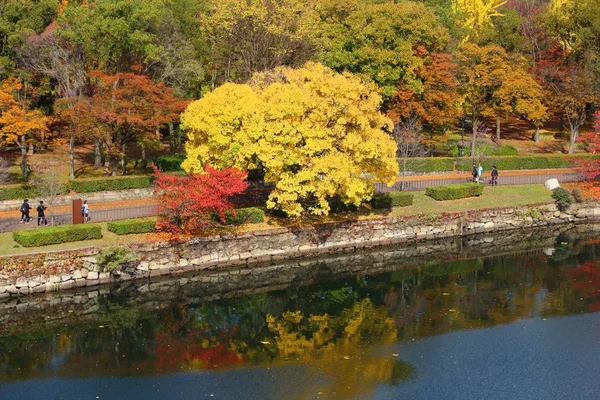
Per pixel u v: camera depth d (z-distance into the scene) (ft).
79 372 112.16
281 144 164.96
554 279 160.35
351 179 170.19
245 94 170.71
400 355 118.01
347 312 139.74
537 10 329.93
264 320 135.74
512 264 172.96
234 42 218.79
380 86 223.92
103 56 192.65
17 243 149.79
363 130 172.45
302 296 149.59
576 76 255.09
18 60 208.64
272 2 220.64
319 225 177.27
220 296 149.79
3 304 140.46
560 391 105.50
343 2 231.50
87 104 180.24
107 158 196.65
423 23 224.33
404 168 207.00
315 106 166.09
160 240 158.81
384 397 103.09
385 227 187.01
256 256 169.27
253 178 200.64
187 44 212.02
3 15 206.59
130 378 109.81
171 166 204.54
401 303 144.77
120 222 160.76
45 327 132.05
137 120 176.55
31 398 103.50
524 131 301.63
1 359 117.19
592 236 199.82
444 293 151.02
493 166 219.61
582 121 262.06
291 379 108.88
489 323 132.87
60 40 196.24
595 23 259.80
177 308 142.61
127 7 193.16
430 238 193.57
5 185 177.68
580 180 228.22
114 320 135.85
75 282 148.97
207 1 247.09
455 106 239.71
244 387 106.32
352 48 227.20
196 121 168.76
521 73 247.29
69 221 164.66
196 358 117.39
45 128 188.75
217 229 168.25
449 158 231.09
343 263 174.40
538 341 124.16
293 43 219.00
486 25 306.96
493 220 202.90
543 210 210.38
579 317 135.74
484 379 108.99
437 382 107.96
